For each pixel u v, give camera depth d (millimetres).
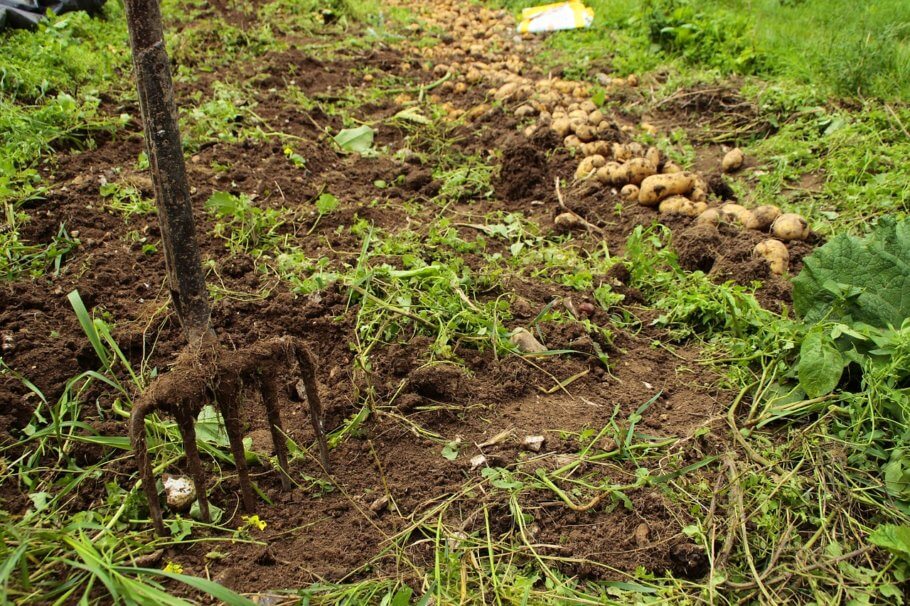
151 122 2293
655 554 2449
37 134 4695
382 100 6355
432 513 2551
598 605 2242
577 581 2375
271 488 2648
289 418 2973
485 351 3359
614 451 2844
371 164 5234
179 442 2744
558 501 2623
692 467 2742
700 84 6543
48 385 2979
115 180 4477
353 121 5812
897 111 5641
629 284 4039
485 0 10352
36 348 3125
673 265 4016
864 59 6047
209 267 3775
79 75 5766
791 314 3611
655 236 4289
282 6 8352
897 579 2342
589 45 8031
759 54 6840
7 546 2230
